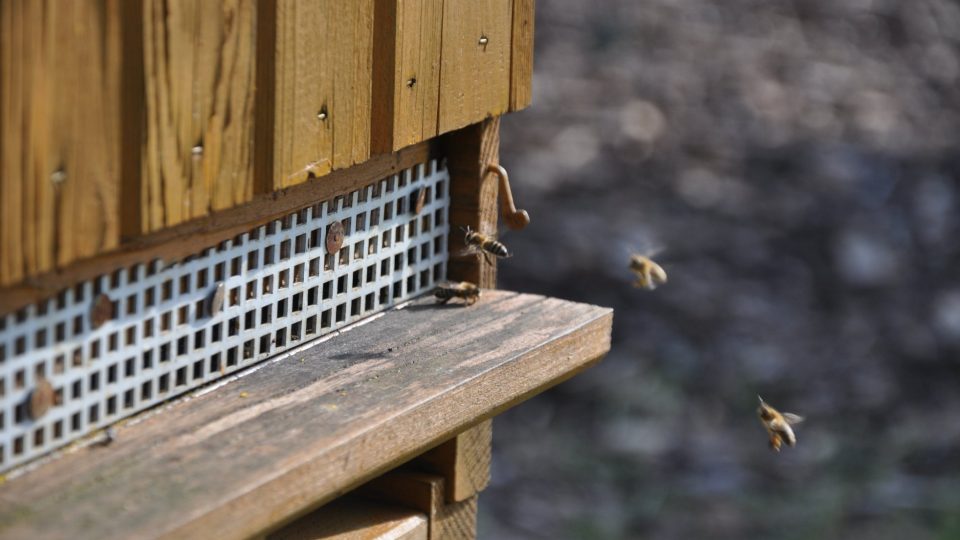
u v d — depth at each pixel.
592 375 17.23
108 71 4.06
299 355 5.38
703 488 15.18
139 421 4.63
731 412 16.70
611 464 15.56
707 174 21.62
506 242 19.17
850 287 19.09
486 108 6.03
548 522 14.42
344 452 4.54
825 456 15.89
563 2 27.47
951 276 19.53
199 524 3.99
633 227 19.92
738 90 24.48
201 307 4.91
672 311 18.28
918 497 15.07
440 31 5.60
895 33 26.91
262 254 5.13
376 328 5.75
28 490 4.08
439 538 6.25
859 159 22.12
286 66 4.76
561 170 21.36
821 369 17.48
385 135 5.34
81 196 4.02
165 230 4.62
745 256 19.59
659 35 26.42
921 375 17.53
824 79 25.00
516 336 5.72
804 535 14.36
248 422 4.66
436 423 5.02
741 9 27.62
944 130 23.52
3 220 3.77
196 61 4.38
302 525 5.89
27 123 3.81
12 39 3.74
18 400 4.16
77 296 4.35
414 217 6.06
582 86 24.30
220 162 4.53
